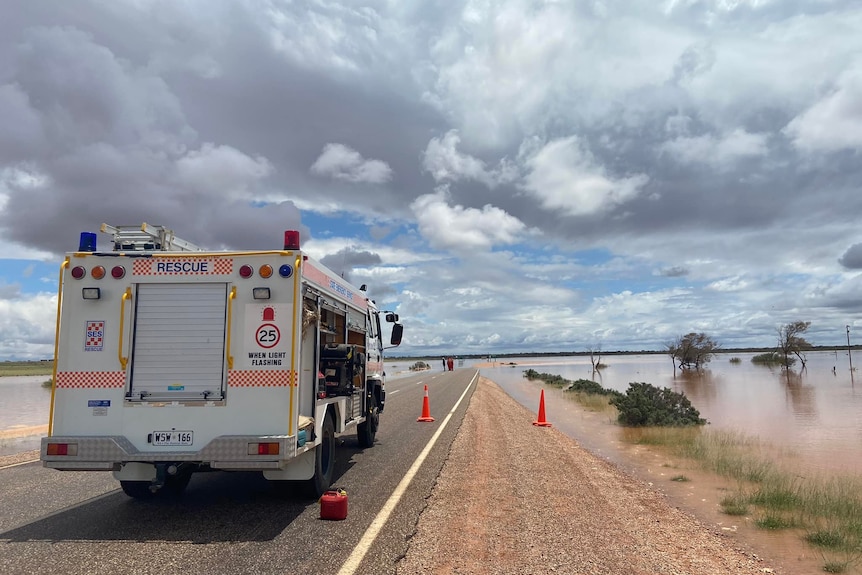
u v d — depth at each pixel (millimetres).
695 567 5301
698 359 66438
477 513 6934
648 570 5125
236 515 6875
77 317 6723
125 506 7352
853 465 11461
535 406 25047
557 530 6301
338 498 6676
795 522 7086
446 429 14977
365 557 5285
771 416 20891
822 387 35594
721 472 10406
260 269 6727
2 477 9344
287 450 6332
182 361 6645
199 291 6754
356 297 10734
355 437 13383
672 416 17812
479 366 106562
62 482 8930
